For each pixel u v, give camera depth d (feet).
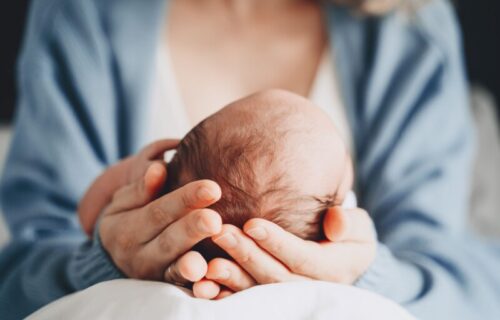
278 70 3.51
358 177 3.44
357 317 1.68
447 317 2.59
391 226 3.26
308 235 1.89
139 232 1.87
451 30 3.68
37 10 3.50
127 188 2.01
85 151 3.23
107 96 3.36
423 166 3.35
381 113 3.43
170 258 1.80
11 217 3.22
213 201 1.65
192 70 3.50
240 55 3.52
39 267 2.70
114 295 1.73
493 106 5.51
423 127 3.40
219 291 1.78
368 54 3.49
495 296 3.02
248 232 1.69
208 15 3.55
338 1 3.51
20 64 3.46
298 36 3.55
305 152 1.88
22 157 3.24
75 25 3.38
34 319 1.81
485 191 4.73
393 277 2.35
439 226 3.26
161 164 1.95
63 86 3.35
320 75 3.47
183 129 3.41
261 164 1.84
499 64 5.60
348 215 1.95
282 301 1.67
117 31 3.40
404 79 3.44
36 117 3.26
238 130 1.91
